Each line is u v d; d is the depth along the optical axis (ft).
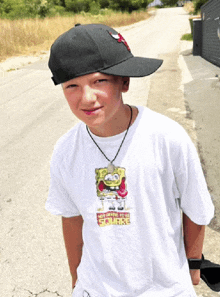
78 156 3.03
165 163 2.87
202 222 3.12
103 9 123.75
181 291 3.24
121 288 3.28
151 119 2.85
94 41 2.28
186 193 3.05
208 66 26.94
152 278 3.23
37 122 17.02
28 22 60.03
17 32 48.21
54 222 8.84
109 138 2.84
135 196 2.97
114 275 3.27
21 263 7.52
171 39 51.83
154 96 19.63
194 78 23.11
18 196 10.21
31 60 37.45
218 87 19.19
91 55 2.29
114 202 3.04
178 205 3.27
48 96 22.03
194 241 3.36
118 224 3.09
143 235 3.09
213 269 3.49
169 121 2.87
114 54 2.38
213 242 7.31
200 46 33.53
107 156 2.92
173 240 3.20
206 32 30.73
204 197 3.04
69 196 3.45
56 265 7.36
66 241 3.84
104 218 3.11
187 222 3.31
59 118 17.31
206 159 10.97
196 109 16.20
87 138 2.95
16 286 6.90
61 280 6.95
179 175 2.94
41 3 84.64
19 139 14.89
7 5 84.89
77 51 2.28
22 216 9.21
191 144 2.88
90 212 3.15
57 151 3.15
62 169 3.14
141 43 49.60
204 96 18.08
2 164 12.53
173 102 17.99
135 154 2.86
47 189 10.48
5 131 16.11
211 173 10.07
